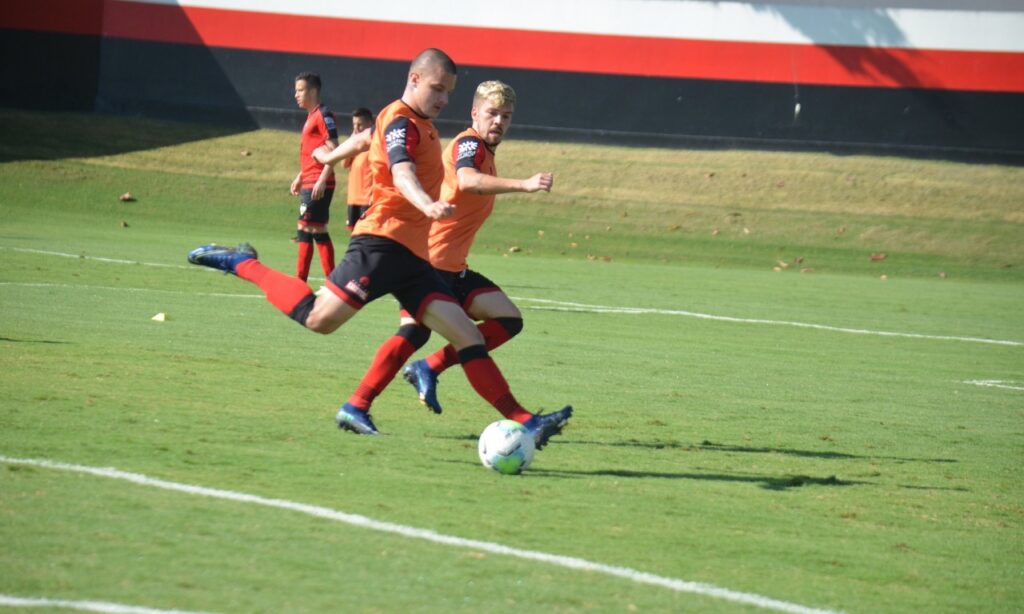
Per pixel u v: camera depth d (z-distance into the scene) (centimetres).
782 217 9688
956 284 8031
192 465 1998
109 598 1354
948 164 10494
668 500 2023
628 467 2286
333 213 9838
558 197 9981
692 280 7362
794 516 1981
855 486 2256
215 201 9581
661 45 10675
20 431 2155
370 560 1553
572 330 4656
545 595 1464
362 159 5406
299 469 2034
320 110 5297
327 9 10794
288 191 9950
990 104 10425
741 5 10562
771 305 6172
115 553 1513
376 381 2370
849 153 10606
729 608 1467
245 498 1805
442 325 2266
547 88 10806
